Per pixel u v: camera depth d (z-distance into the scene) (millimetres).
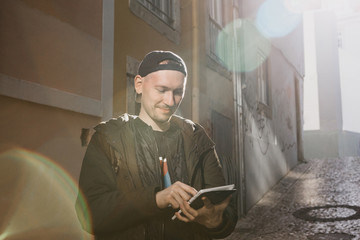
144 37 5230
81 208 1497
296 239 6105
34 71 3270
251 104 9586
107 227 1438
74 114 3701
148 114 1648
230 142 8141
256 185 9312
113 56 4504
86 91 3895
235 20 8734
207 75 7109
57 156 3447
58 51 3564
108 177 1524
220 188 1445
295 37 15320
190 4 6637
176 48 6086
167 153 1636
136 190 1449
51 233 3312
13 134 3023
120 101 4613
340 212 7676
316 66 20656
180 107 6039
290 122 13875
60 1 3637
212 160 1743
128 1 4922
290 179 11844
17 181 3035
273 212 8195
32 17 3297
